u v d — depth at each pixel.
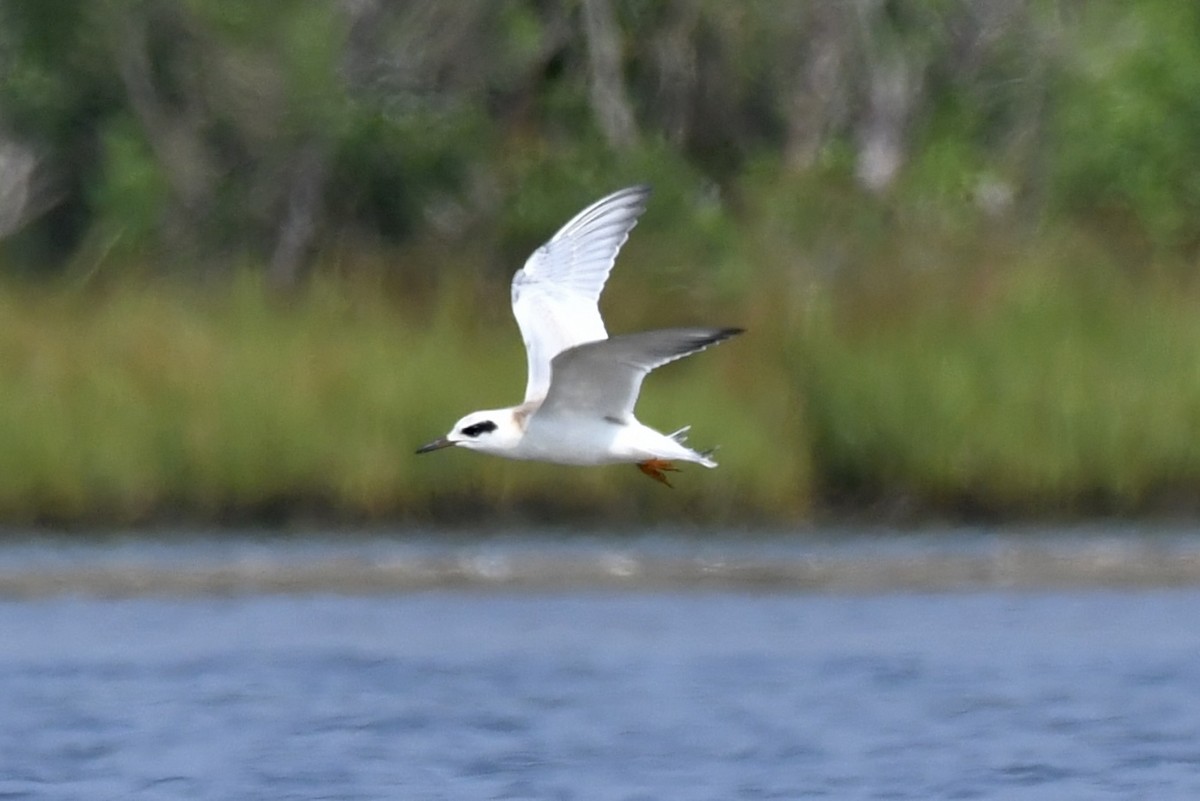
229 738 14.22
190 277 27.38
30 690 15.41
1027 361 21.89
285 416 21.56
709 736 14.25
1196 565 19.03
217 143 28.78
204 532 21.44
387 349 22.14
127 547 20.66
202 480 21.53
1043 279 22.61
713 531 21.44
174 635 17.25
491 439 11.73
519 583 18.84
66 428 21.53
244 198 28.25
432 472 21.53
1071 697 15.19
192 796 12.97
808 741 14.16
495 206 27.91
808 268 24.30
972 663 16.12
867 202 26.53
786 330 22.27
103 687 15.52
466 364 22.05
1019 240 24.80
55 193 30.33
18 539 21.09
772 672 15.92
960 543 20.47
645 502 21.61
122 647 16.80
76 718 14.69
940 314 22.39
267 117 28.16
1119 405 21.69
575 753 13.90
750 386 22.14
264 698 15.20
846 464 21.73
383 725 14.54
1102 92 28.86
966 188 27.64
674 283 24.70
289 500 21.61
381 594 18.77
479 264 26.80
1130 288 22.80
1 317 22.41
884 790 13.05
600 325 12.04
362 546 20.64
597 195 27.33
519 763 13.66
